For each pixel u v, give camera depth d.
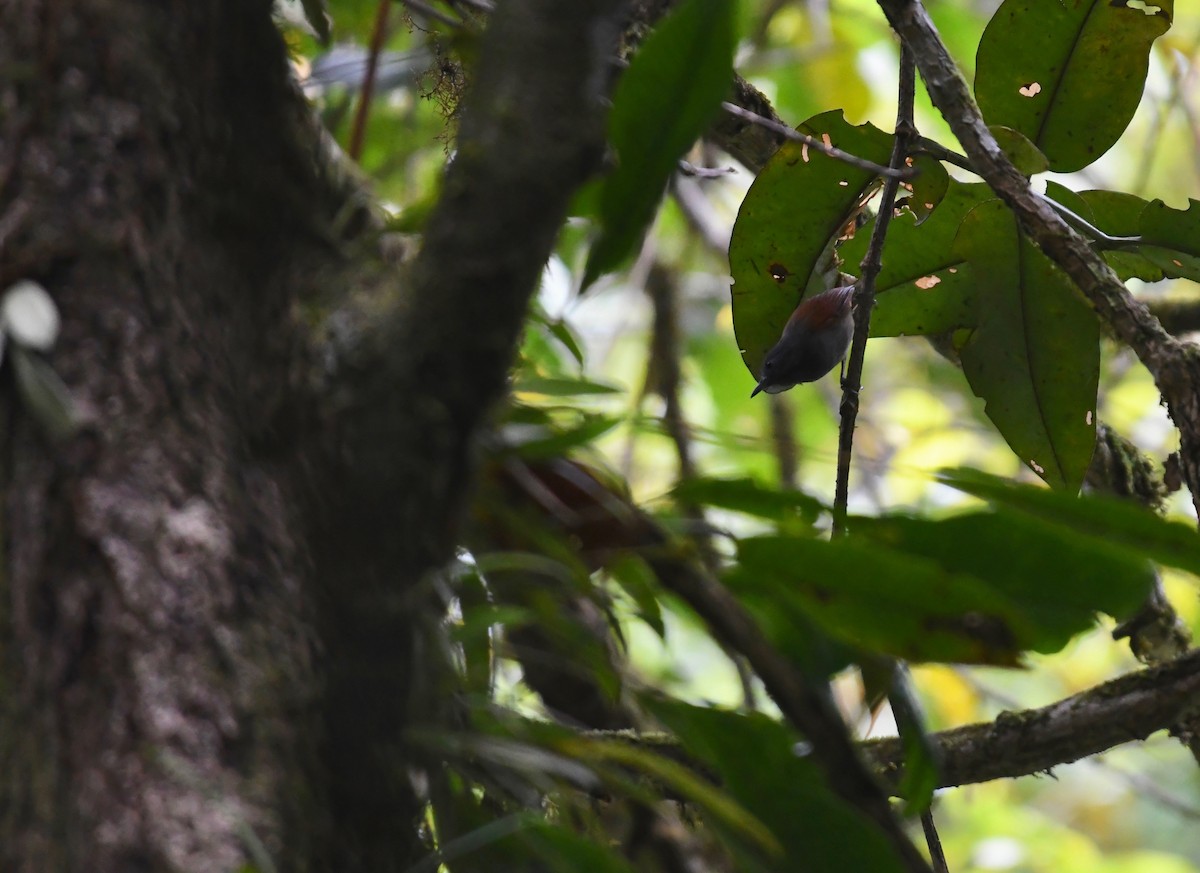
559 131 5.15
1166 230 5.85
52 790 5.00
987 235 5.88
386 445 5.51
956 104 5.78
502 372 5.51
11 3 5.53
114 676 5.07
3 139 5.52
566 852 5.55
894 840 5.57
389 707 5.53
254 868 4.78
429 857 5.54
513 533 5.62
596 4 5.13
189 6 5.54
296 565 5.51
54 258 5.48
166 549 5.24
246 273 5.54
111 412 5.38
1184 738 5.88
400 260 5.57
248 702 5.15
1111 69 5.87
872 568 5.57
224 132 5.55
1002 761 5.83
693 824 5.82
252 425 5.52
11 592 5.27
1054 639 5.60
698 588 5.58
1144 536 5.57
